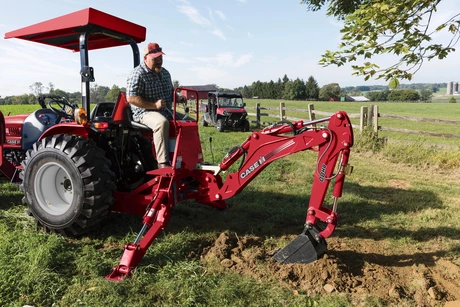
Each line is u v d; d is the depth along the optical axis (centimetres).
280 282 327
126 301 296
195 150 439
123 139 451
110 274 334
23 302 293
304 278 335
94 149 412
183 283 320
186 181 451
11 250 367
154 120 412
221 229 455
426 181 723
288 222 488
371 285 326
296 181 698
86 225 408
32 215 467
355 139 1070
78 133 428
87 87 410
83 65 409
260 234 446
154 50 421
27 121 586
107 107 492
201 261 367
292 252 354
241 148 405
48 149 411
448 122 959
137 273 331
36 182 427
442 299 306
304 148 361
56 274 328
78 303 291
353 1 845
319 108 4778
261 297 304
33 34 437
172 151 433
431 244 418
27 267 332
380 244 418
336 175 344
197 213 512
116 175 462
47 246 368
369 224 479
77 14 396
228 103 1728
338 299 300
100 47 539
